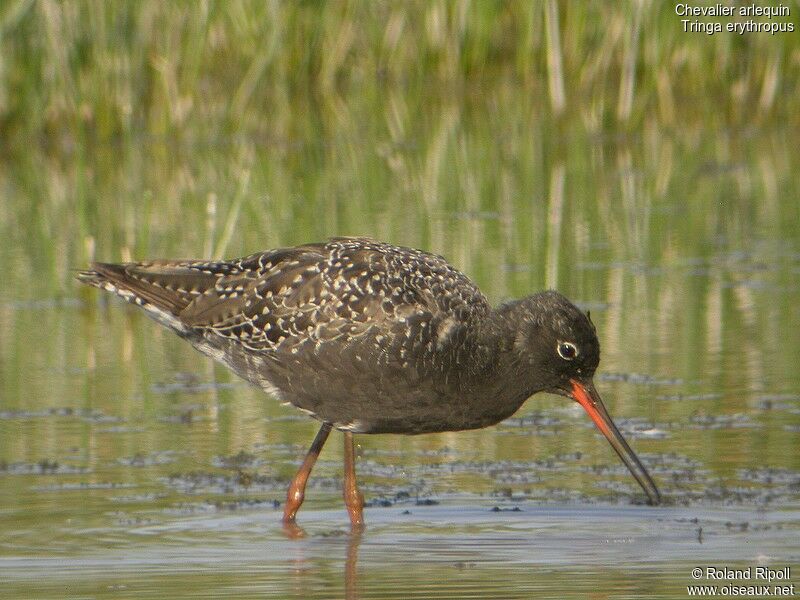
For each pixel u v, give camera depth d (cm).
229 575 944
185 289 1150
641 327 1623
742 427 1286
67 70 2738
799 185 2398
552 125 2919
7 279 1884
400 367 1081
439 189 2412
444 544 1014
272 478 1178
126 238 2003
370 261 1112
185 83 2884
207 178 2519
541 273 1814
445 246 1959
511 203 2284
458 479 1180
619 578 927
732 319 1650
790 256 1934
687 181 2458
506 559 975
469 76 3219
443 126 3030
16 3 2681
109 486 1152
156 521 1066
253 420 1355
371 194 2375
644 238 2044
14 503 1105
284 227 2080
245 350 1131
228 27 3022
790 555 971
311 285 1105
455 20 3173
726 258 1927
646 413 1334
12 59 2780
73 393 1430
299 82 3148
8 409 1372
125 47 2755
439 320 1085
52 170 2609
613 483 1155
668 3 2933
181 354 1594
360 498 1081
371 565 965
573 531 1039
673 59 2983
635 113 2917
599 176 2512
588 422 1345
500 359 1097
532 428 1332
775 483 1135
